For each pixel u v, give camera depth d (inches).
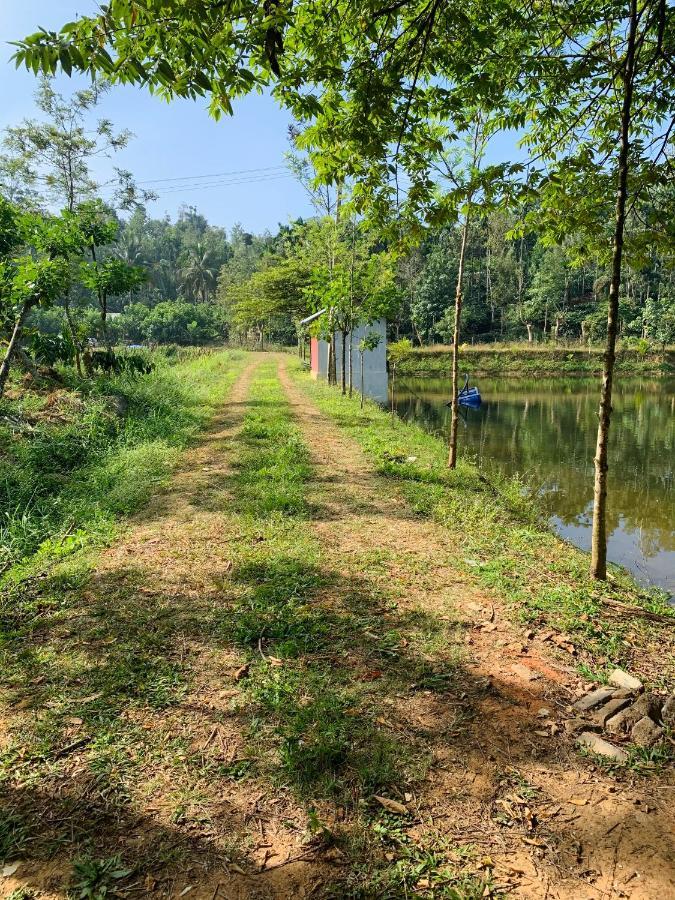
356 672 137.0
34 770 106.0
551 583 196.9
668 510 363.6
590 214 203.3
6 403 358.9
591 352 1631.4
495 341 2011.6
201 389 655.1
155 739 113.9
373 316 644.7
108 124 542.6
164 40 118.3
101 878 84.9
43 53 110.6
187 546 214.2
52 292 363.6
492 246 2017.7
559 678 139.1
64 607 167.6
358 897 82.4
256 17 125.9
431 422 748.6
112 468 302.8
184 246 3248.0
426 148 186.9
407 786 103.3
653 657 153.1
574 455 536.1
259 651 145.1
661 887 84.7
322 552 211.6
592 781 106.1
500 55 179.5
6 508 240.4
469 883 84.5
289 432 434.0
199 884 84.4
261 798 100.1
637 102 197.8
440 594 181.6
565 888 84.4
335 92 170.4
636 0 162.2
